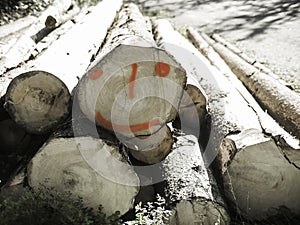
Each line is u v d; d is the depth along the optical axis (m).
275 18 5.14
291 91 2.52
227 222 1.69
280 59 3.79
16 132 2.02
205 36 4.60
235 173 1.76
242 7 5.80
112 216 1.61
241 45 4.29
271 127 1.95
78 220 1.54
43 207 1.59
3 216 1.54
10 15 4.52
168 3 6.23
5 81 2.15
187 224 1.69
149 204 1.70
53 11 3.80
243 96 2.47
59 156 1.65
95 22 3.06
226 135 1.88
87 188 1.67
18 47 2.73
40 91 1.79
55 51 2.21
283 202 1.80
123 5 4.43
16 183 1.72
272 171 1.75
